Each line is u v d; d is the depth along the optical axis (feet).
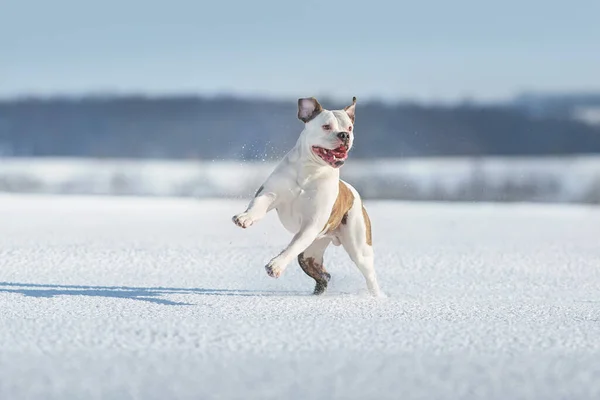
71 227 68.44
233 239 60.18
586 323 31.12
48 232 63.87
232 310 32.24
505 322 30.94
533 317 32.40
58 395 20.84
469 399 20.81
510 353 25.59
